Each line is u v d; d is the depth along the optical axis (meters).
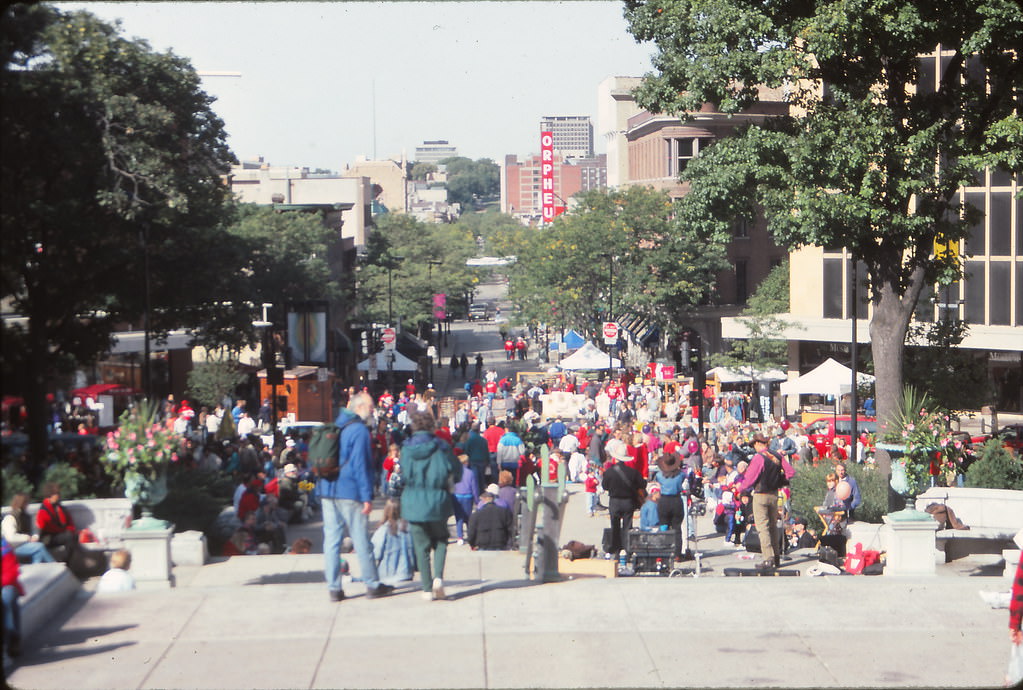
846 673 8.46
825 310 57.88
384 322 91.25
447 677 8.40
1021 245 51.19
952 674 8.42
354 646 9.16
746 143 24.94
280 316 55.09
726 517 23.56
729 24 24.09
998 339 51.31
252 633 9.53
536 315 78.19
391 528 11.59
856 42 22.91
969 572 16.25
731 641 9.26
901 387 25.59
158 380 45.78
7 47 26.03
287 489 24.41
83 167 28.53
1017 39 22.88
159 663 8.77
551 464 25.30
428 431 10.48
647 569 16.22
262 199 105.19
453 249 120.25
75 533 14.80
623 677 8.40
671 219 75.00
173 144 31.09
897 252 25.53
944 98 24.69
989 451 19.59
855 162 23.48
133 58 28.98
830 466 21.44
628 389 58.16
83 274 29.73
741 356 61.56
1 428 20.31
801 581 11.11
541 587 10.99
